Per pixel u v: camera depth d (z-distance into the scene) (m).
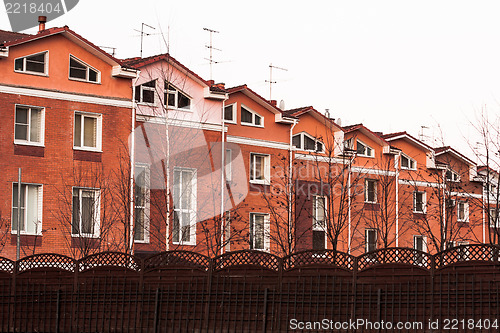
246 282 19.59
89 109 33.41
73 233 32.88
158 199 35.03
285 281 19.31
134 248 34.28
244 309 19.52
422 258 18.52
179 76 36.59
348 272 18.86
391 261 18.81
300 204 42.12
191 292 19.94
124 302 20.33
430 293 18.06
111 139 33.84
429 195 49.72
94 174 33.28
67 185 32.69
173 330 19.77
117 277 20.50
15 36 35.50
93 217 32.75
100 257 20.91
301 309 19.06
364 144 46.50
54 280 21.05
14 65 31.89
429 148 49.75
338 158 44.06
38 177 32.16
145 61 35.59
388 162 46.28
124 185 33.59
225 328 19.59
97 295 20.50
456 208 51.72
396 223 47.34
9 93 31.69
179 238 35.97
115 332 20.25
